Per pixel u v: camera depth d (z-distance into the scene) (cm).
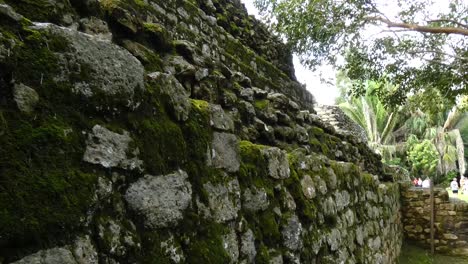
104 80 125
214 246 162
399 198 771
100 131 121
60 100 111
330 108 855
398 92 859
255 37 591
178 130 154
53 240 101
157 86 149
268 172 223
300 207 250
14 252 93
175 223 145
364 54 813
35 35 108
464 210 747
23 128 99
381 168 707
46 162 102
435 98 892
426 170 1850
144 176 134
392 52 805
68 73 114
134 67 138
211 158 175
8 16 105
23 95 102
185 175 154
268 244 208
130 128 133
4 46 99
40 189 99
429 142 1916
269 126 310
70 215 104
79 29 168
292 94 616
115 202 123
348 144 530
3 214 90
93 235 112
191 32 364
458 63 763
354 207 376
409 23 757
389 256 541
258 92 341
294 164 263
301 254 238
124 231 123
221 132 187
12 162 94
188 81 240
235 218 183
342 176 351
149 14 303
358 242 367
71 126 112
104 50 127
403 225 784
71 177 108
